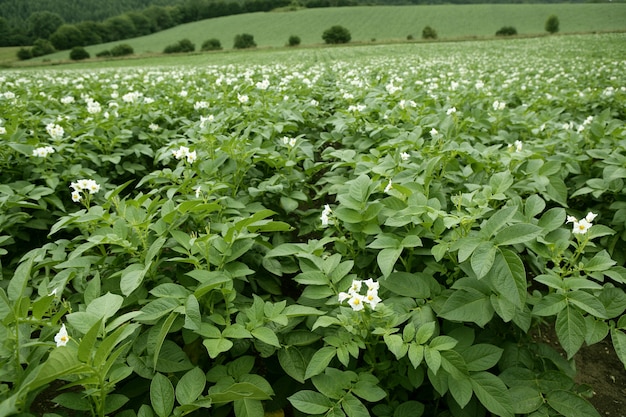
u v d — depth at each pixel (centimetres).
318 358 209
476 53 2603
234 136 411
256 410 208
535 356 254
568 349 204
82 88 973
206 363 262
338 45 5522
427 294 247
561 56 2178
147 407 193
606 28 5950
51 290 254
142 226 268
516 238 210
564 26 6412
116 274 245
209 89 899
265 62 2384
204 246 259
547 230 248
